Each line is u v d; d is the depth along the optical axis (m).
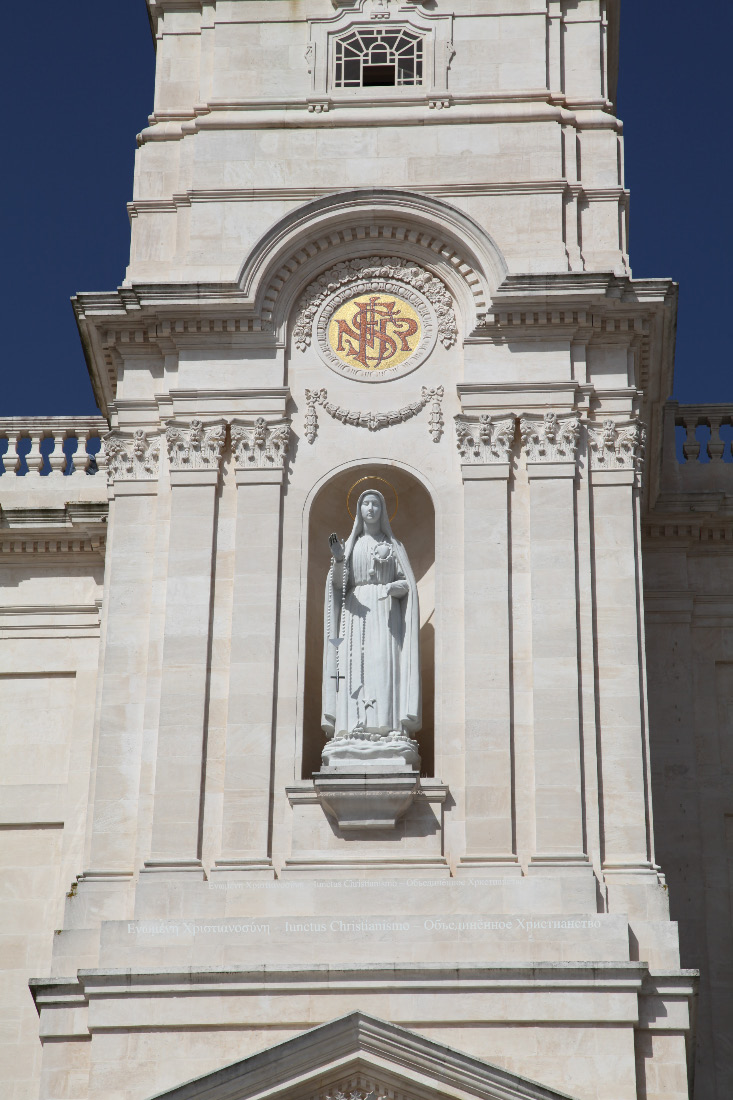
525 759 38.47
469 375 41.38
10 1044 42.56
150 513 41.25
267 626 39.72
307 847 38.00
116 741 39.41
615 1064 35.41
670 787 44.91
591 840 37.81
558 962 35.97
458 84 44.06
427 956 36.56
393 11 44.91
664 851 44.34
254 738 38.84
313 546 41.44
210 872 37.81
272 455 41.09
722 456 47.97
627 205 43.41
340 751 38.53
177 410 41.47
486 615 39.53
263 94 44.19
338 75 44.44
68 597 47.22
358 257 42.75
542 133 43.41
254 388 41.59
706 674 46.09
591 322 41.59
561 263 42.06
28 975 43.28
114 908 37.94
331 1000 36.09
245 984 36.16
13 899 44.12
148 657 39.84
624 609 39.69
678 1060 35.69
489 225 42.66
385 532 40.53
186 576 40.19
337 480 41.41
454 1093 34.84
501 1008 35.81
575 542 40.03
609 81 47.50
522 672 39.16
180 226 43.34
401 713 39.06
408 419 41.44
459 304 42.22
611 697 39.00
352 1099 35.22
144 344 42.53
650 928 36.97
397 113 43.81
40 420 49.25
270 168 43.41
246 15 45.00
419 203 42.31
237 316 42.03
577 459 40.78
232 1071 34.91
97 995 36.28
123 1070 35.84
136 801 38.91
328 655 39.31
